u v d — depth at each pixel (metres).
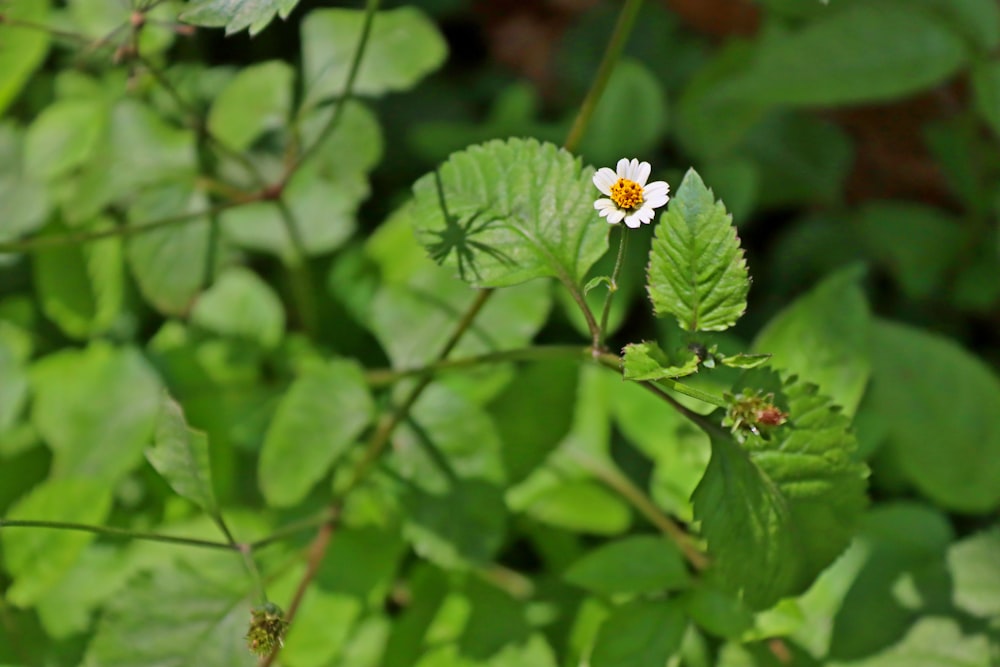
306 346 1.01
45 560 0.93
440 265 0.85
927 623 0.91
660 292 0.81
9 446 1.00
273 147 1.02
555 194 0.84
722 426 0.83
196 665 0.89
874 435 0.94
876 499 0.99
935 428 0.95
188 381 0.99
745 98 1.01
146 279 1.00
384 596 0.95
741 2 1.33
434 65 0.98
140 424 0.97
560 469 0.98
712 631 0.88
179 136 1.00
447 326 0.97
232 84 0.99
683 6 1.37
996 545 0.92
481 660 0.93
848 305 0.91
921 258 1.09
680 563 0.89
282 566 0.92
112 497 0.96
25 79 1.00
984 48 0.99
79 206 1.00
